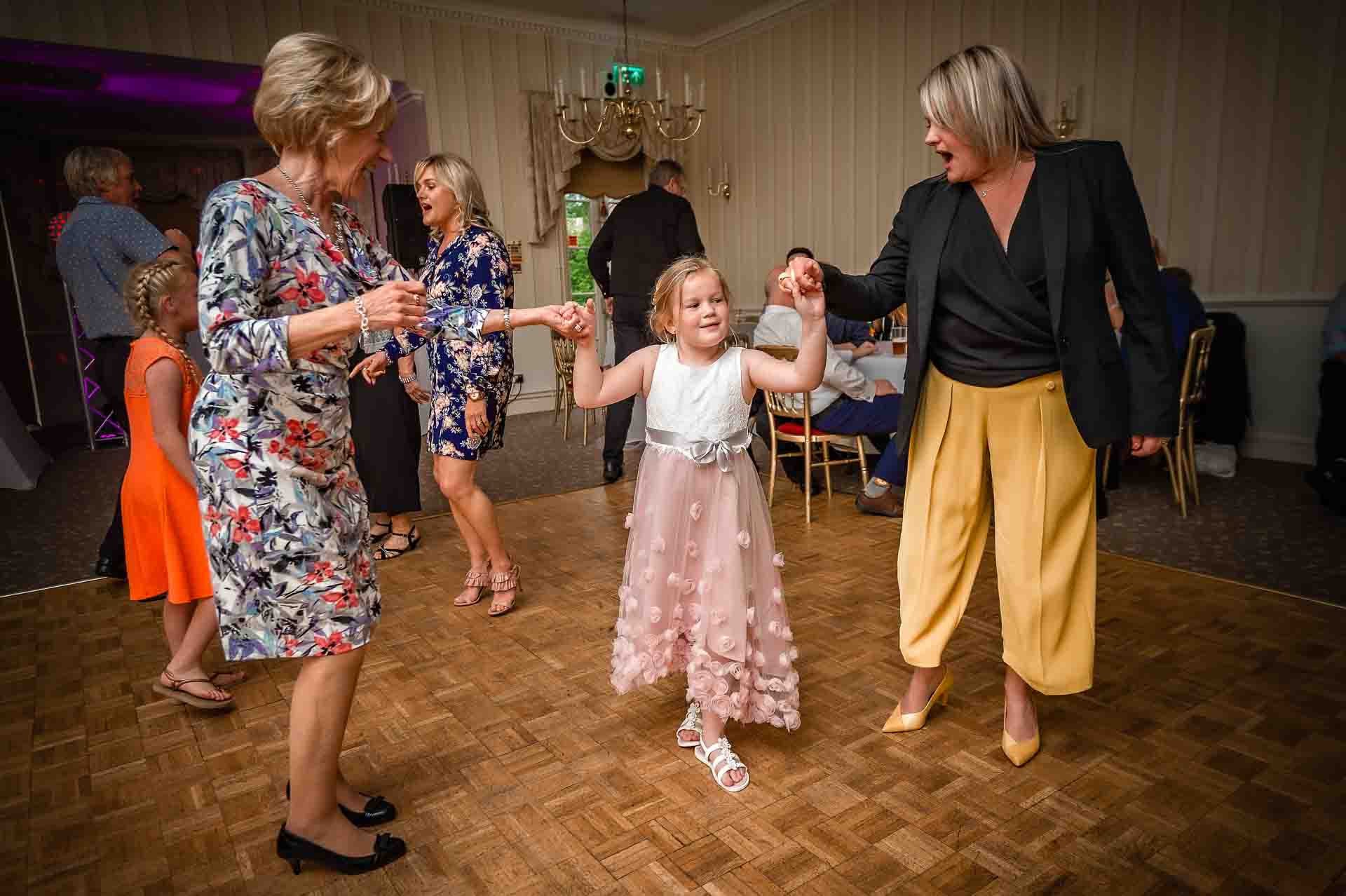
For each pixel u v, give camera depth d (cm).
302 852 154
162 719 221
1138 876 149
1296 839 158
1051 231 161
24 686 242
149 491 217
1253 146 490
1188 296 443
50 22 573
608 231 502
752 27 809
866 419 381
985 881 149
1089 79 562
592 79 817
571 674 241
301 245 136
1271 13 473
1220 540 348
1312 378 483
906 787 179
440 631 275
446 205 270
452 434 270
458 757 198
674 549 186
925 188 189
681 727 200
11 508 482
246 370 127
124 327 379
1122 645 246
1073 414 165
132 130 821
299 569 141
